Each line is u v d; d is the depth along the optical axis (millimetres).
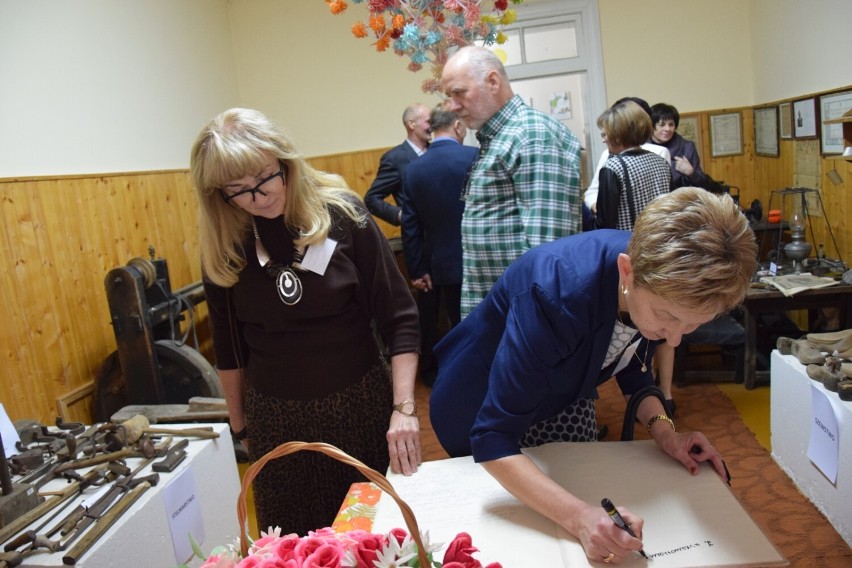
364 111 4938
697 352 3775
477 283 2199
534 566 929
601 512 939
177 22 4086
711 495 1042
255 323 1439
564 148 2016
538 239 1958
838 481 1816
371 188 4082
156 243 3691
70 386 2879
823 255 3367
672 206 844
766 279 3244
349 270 1419
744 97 4684
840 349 1992
